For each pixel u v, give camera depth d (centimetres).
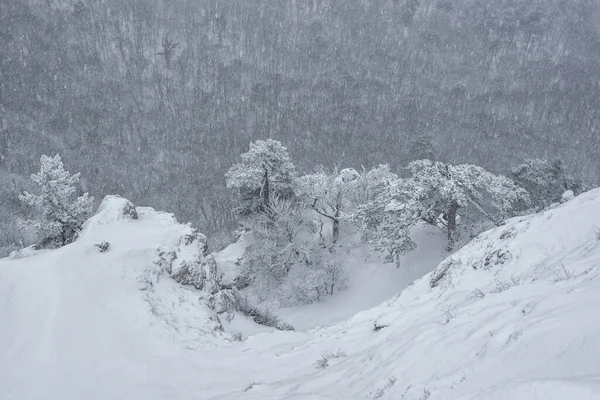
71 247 1611
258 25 13675
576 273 683
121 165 8475
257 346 1518
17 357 1116
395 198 2962
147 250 1814
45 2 12331
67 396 1025
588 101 10375
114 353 1240
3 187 6556
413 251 3047
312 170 8019
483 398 401
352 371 787
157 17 13150
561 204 1325
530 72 12181
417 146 6650
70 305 1338
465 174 2728
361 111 10388
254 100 10706
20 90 9612
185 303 1742
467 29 14400
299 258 3534
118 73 11294
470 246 1375
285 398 733
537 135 9650
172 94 10888
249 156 3566
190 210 7112
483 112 10500
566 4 15025
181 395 1020
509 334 521
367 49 13325
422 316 948
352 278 3102
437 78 12275
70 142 8769
